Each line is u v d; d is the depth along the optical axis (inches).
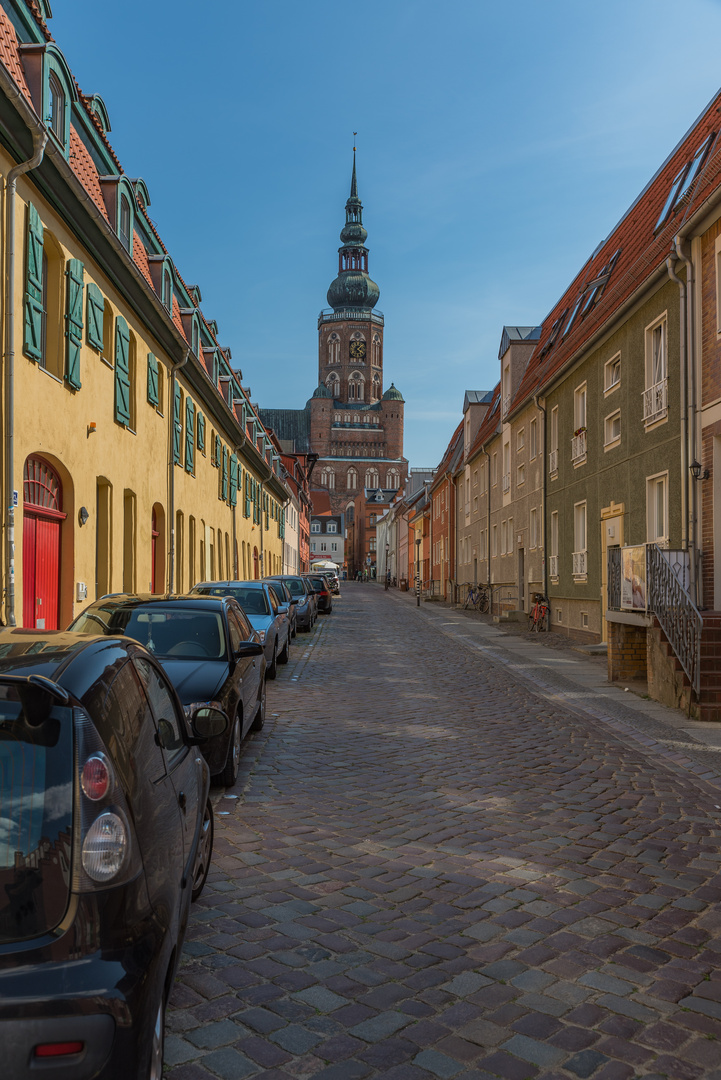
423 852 213.2
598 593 781.3
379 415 6028.5
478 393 1694.1
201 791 161.5
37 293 418.0
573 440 864.9
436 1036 127.8
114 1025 82.1
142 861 95.8
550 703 467.5
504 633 973.2
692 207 550.3
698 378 535.5
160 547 737.6
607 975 148.0
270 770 302.5
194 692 268.8
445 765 312.8
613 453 730.8
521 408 1100.5
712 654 435.2
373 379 6146.7
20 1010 79.9
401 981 145.0
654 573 471.5
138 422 639.1
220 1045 124.6
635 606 506.3
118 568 582.2
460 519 1813.5
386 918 171.9
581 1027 130.9
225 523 1117.7
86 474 508.1
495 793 272.8
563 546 920.9
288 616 673.6
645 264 643.5
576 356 814.5
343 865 203.3
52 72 439.8
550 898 183.3
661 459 607.2
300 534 2864.2
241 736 303.4
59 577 479.8
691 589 506.9
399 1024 131.1
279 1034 127.7
